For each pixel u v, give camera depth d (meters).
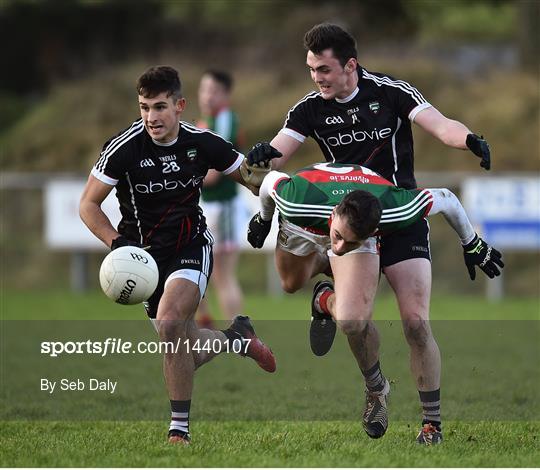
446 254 59.50
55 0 99.12
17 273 63.91
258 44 93.69
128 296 19.95
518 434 21.34
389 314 46.03
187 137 20.80
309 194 20.19
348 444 19.81
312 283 60.81
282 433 21.27
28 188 64.69
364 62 83.81
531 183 54.66
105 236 20.47
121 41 99.50
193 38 97.19
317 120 22.22
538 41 85.62
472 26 110.12
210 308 50.38
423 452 18.94
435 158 71.56
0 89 100.75
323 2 100.94
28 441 20.17
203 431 21.84
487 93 78.38
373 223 18.67
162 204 21.00
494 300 55.16
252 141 77.12
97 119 84.81
